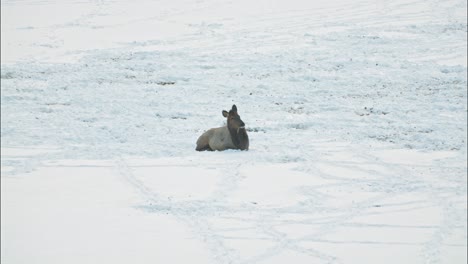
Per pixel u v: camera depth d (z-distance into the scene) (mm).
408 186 27578
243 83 51219
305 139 36531
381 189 27141
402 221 22906
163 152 33562
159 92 48688
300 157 32219
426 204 25016
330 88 50000
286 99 46844
